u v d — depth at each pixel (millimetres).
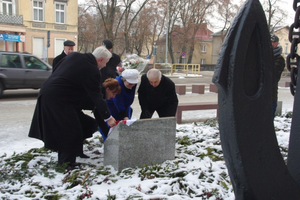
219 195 3043
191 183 3230
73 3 32969
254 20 1485
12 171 3598
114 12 37281
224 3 37500
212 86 14680
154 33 41625
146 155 3867
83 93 3771
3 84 10898
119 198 2885
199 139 5211
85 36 43500
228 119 1542
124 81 4312
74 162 3854
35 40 31516
